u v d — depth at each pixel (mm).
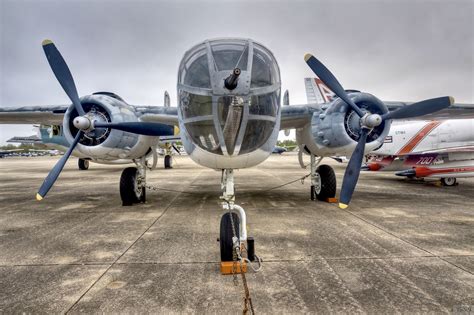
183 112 4211
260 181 12859
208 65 3877
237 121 3646
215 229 5352
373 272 3471
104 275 3451
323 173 7793
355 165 5422
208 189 10477
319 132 6547
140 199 7910
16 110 7316
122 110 6262
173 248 4352
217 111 3723
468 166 10594
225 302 2824
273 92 4156
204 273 3484
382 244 4461
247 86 3709
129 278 3367
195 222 5855
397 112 5855
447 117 8898
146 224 5730
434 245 4402
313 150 7461
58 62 5961
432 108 5559
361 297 2900
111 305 2791
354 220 5922
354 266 3646
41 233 5188
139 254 4121
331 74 5988
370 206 7324
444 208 7090
